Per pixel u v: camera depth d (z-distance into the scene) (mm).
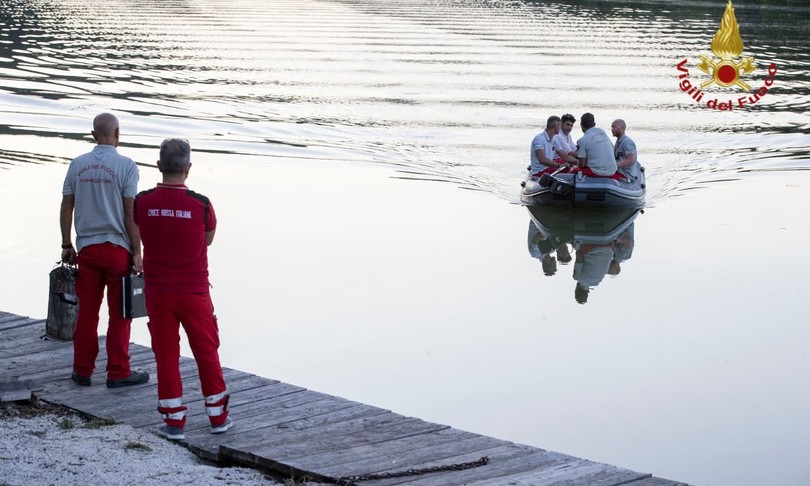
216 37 40094
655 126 25188
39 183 16688
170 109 24562
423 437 6797
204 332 6680
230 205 16234
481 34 44250
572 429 8375
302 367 9672
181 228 6488
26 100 24641
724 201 17984
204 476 5832
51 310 8656
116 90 26797
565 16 52969
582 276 13234
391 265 13250
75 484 5465
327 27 45625
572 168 17516
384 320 11094
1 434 6426
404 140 22266
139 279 7539
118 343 7586
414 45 39688
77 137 20828
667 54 38594
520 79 31672
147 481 5613
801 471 7621
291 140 21812
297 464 6242
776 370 9797
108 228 7418
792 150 22688
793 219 16578
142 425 6965
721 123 25828
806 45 41188
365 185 18125
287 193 17219
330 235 14641
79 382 7691
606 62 36156
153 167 18516
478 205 17094
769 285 12805
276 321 10945
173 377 6664
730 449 7996
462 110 26078
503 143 22266
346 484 5938
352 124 23781
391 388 9195
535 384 9383
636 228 16078
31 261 12594
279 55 35469
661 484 5930
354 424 7039
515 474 6109
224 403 6812
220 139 21500
